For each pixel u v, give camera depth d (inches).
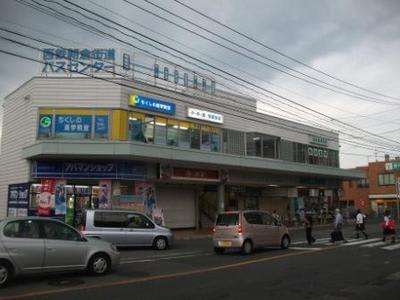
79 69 1149.1
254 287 454.3
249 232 763.4
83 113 1139.3
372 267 591.8
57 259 477.4
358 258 683.4
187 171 1274.6
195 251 818.8
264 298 404.2
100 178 1123.9
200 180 1307.8
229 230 761.6
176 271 554.6
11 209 1189.7
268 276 519.5
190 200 1407.5
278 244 822.5
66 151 1053.8
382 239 1025.5
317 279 501.7
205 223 1462.8
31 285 452.1
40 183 1119.6
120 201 1132.5
